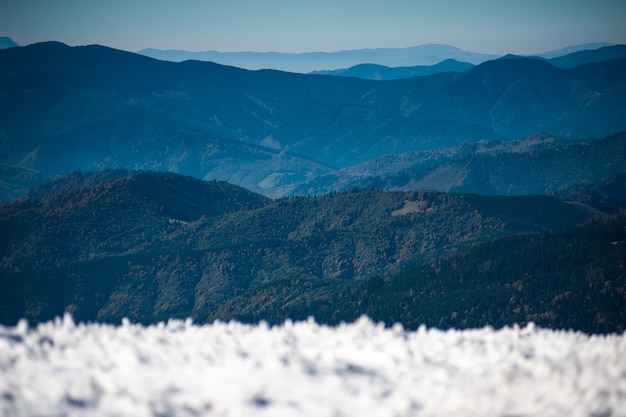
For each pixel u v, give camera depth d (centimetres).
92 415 6356
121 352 7675
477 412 6706
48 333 8212
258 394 6844
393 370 7700
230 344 8181
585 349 8350
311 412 6631
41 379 7012
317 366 7656
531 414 6681
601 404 6712
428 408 6794
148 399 6675
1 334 7988
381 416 6600
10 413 6216
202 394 6875
